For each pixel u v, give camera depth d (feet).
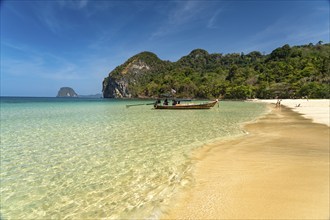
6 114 91.76
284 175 20.13
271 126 50.57
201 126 51.67
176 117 73.72
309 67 328.29
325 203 14.87
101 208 16.15
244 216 13.89
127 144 34.94
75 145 35.06
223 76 509.35
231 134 41.47
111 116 80.28
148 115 82.53
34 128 52.80
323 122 55.11
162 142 35.78
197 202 16.11
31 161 27.43
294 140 35.22
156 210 15.42
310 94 232.73
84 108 133.80
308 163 23.32
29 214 15.65
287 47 500.74
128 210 15.71
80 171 23.75
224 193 17.25
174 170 23.25
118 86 621.72
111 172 23.18
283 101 197.26
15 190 19.49
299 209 14.30
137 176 21.89
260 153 28.02
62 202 17.24
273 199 15.76
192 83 442.50
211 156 27.68
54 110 116.26
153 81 582.35
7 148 33.83
